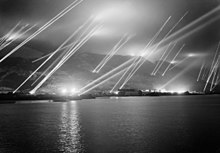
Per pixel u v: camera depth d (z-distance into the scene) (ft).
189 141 63.93
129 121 104.47
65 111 158.61
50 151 56.18
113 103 251.39
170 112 143.95
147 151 54.85
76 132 79.36
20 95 353.92
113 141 65.00
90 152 54.80
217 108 172.96
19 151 56.75
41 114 140.36
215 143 61.46
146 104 228.43
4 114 142.61
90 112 149.59
